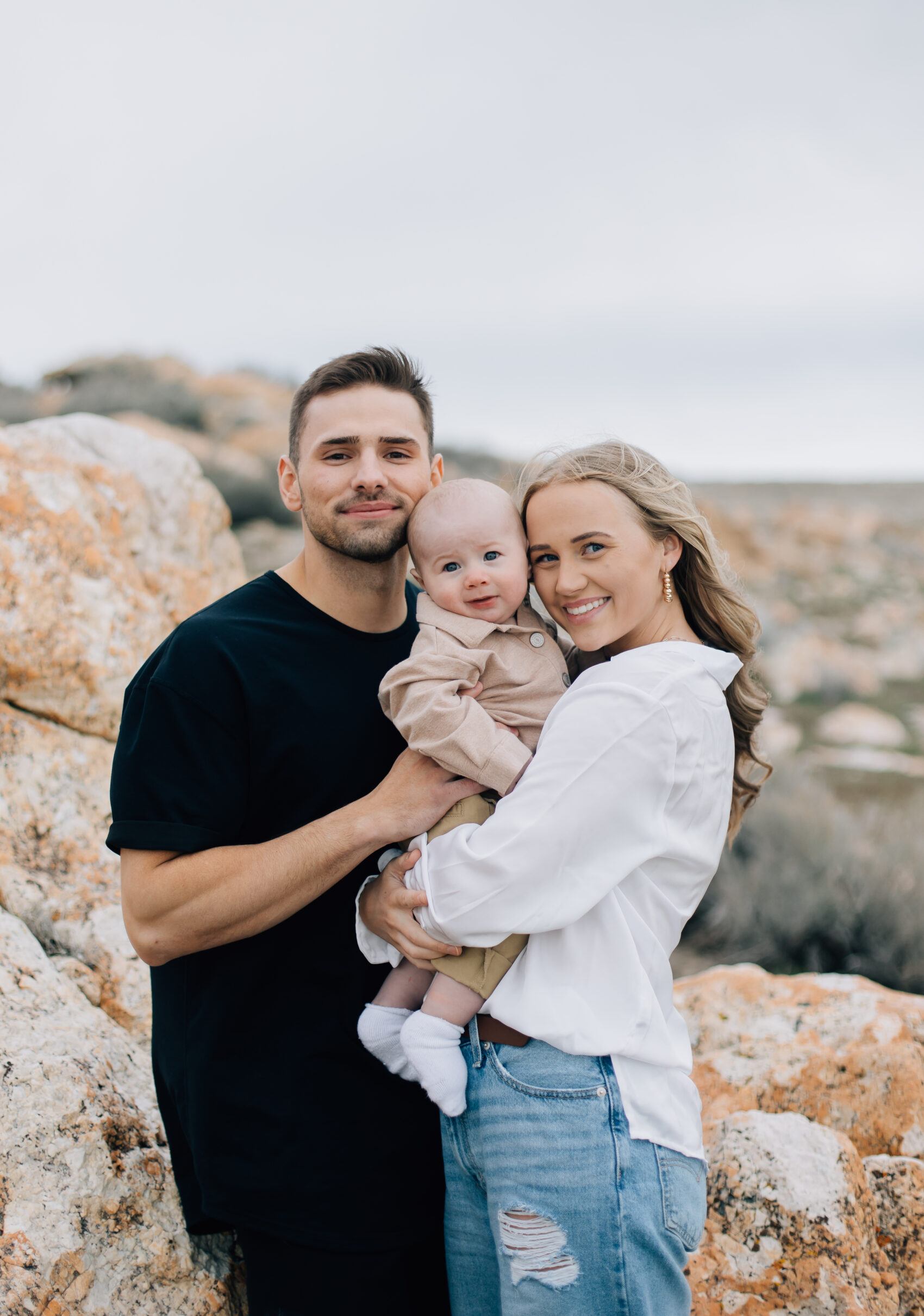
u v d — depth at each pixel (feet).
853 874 21.63
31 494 12.32
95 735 11.76
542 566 7.45
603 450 7.38
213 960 7.44
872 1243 8.10
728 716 7.09
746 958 21.22
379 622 8.13
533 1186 6.17
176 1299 7.24
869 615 83.20
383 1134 7.32
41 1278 6.68
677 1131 6.43
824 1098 9.74
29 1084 7.50
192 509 15.05
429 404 8.33
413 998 7.18
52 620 11.60
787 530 111.34
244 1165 7.10
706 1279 7.89
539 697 7.40
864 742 48.49
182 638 7.45
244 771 7.36
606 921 6.46
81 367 113.60
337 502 7.73
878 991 10.98
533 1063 6.39
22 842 10.44
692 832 6.76
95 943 9.87
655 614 7.56
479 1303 7.01
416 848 7.00
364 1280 7.22
